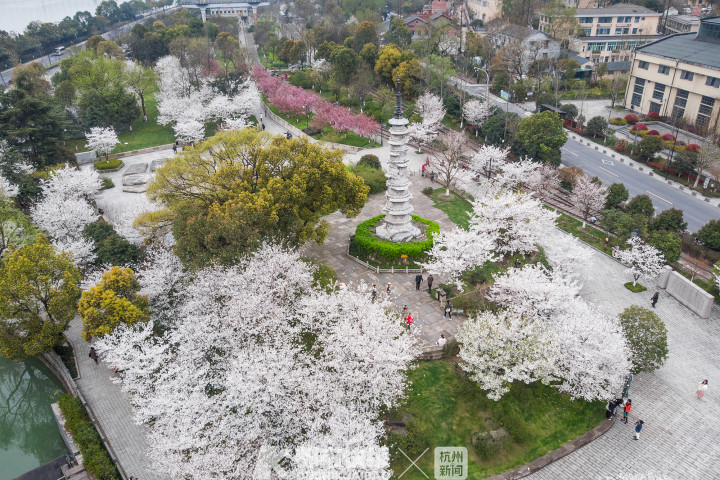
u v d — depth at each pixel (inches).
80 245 1934.1
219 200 1807.3
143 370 1330.0
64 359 1648.6
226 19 6776.6
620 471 1244.5
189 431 1176.2
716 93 3179.1
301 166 1825.8
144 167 3031.5
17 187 2418.8
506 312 1460.4
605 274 2027.6
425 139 3189.0
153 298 1695.4
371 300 1628.9
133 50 5152.6
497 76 4212.6
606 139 3312.0
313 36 5334.6
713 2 6003.9
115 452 1322.6
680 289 1851.6
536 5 5930.1
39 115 2824.8
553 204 2588.6
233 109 3592.5
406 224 2079.2
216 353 1440.7
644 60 3693.4
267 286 1491.1
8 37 5413.4
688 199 2561.5
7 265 1616.6
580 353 1376.7
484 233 1929.1
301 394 1266.0
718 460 1267.2
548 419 1375.5
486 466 1256.8
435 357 1537.9
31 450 1517.0
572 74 4276.6
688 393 1471.5
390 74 4180.6
